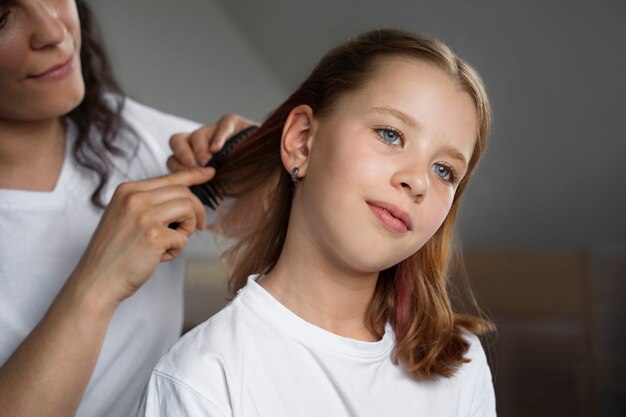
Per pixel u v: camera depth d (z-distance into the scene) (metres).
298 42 3.31
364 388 0.78
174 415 0.72
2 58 0.83
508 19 2.99
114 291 0.86
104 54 1.18
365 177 0.73
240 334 0.76
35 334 0.84
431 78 0.77
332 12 3.18
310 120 0.81
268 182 0.98
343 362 0.78
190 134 1.09
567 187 3.22
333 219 0.75
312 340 0.78
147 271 0.87
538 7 2.93
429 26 3.11
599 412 1.88
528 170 3.27
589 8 2.87
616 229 3.18
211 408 0.71
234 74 3.36
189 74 3.21
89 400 1.00
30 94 0.88
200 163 1.04
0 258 0.96
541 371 1.97
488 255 2.07
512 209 3.35
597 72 2.98
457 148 0.76
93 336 0.85
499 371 2.02
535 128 3.20
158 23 3.10
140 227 0.86
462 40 3.10
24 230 0.98
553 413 1.94
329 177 0.76
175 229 0.92
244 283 0.93
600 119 3.07
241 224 1.05
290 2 3.22
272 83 3.46
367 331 0.85
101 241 0.87
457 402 0.85
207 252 2.40
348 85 0.79
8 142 0.96
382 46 0.81
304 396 0.75
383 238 0.73
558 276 1.97
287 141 0.83
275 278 0.82
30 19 0.83
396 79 0.76
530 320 2.00
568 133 3.15
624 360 1.87
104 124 1.10
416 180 0.73
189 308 2.10
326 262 0.79
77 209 1.03
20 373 0.82
